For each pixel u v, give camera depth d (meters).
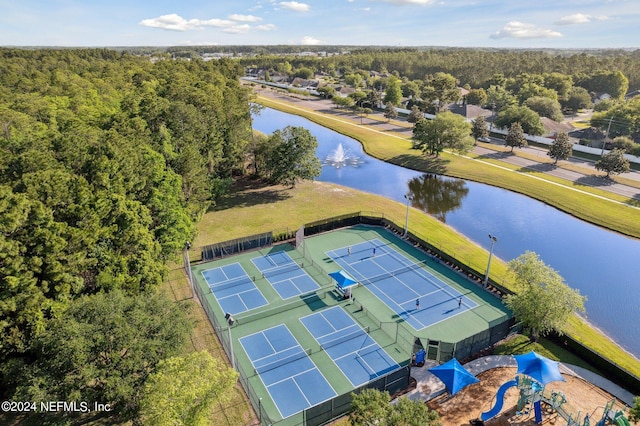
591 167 92.06
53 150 42.31
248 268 52.78
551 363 30.25
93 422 29.20
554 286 34.91
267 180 84.06
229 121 78.69
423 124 98.62
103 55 185.25
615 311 46.66
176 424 23.45
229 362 36.28
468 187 85.31
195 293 46.94
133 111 64.94
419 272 51.81
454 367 31.44
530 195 79.06
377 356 37.75
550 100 134.25
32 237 31.33
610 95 177.88
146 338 27.69
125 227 38.59
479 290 48.00
